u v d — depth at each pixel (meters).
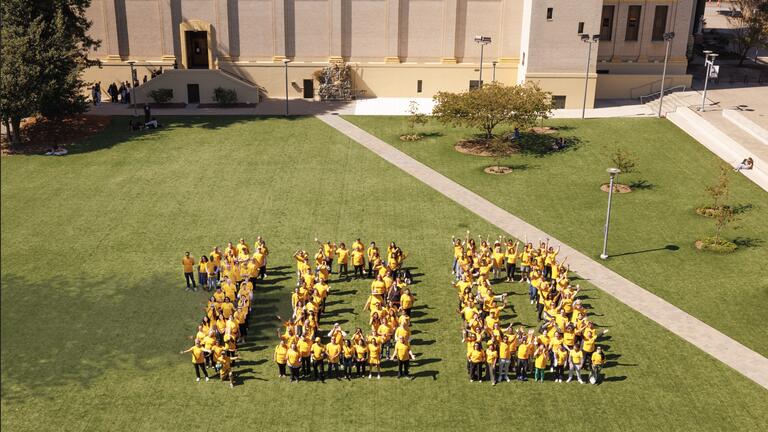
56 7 57.31
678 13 68.06
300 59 69.44
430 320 34.56
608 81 68.50
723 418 28.47
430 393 29.56
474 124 55.03
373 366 30.64
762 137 54.28
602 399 29.39
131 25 68.50
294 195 47.94
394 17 68.25
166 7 67.75
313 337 31.12
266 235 42.81
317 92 69.00
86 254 40.59
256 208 46.09
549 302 33.34
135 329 33.69
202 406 28.67
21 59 52.88
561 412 28.58
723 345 33.22
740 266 40.09
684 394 29.80
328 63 69.12
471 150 55.94
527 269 38.12
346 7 68.38
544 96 56.84
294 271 39.03
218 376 30.44
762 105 62.19
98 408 28.53
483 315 33.41
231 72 69.25
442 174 51.59
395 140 57.72
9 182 49.28
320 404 28.86
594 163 53.28
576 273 39.34
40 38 54.88
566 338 30.59
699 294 37.47
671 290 37.81
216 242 42.00
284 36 68.44
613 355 32.28
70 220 44.41
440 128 60.50
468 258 37.50
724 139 55.09
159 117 62.09
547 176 51.34
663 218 45.44
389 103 67.88
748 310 36.06
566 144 56.53
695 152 54.53
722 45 86.31
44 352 31.84
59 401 28.86
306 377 30.53
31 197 47.25
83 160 53.00
